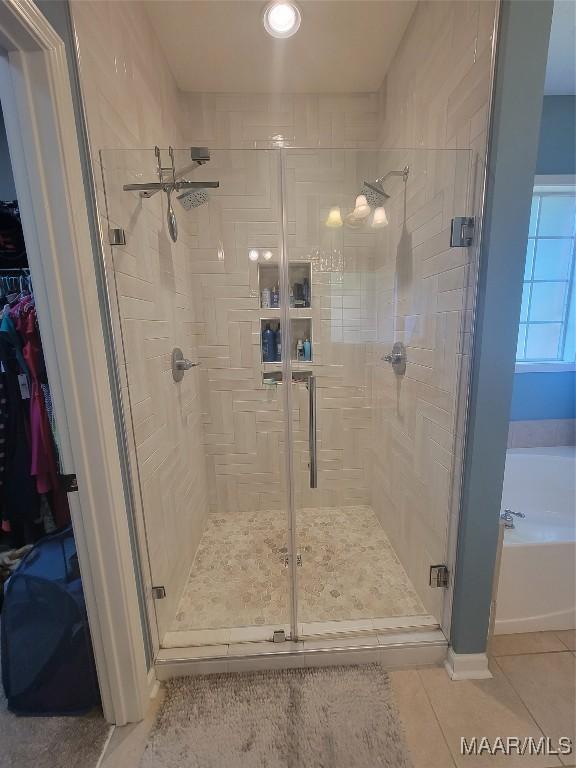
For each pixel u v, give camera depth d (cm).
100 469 92
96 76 94
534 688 117
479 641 121
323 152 180
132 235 115
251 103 188
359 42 155
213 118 188
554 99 190
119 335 104
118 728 107
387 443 186
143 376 121
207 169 179
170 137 166
